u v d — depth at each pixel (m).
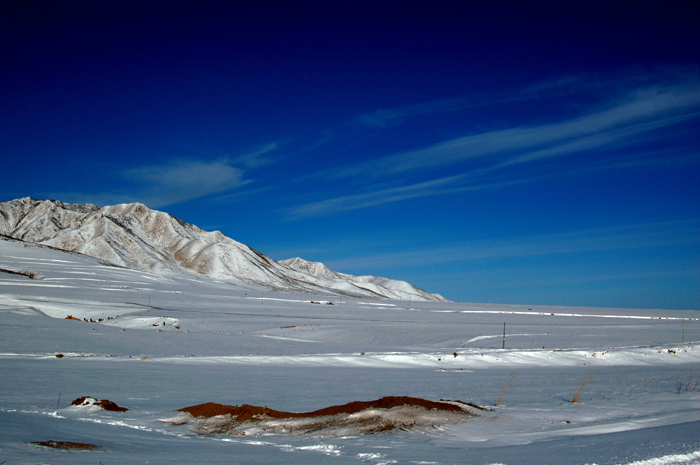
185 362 28.42
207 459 7.57
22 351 31.69
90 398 12.88
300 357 32.06
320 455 8.30
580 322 94.31
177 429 10.58
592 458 7.64
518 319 99.75
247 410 11.74
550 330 69.00
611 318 114.12
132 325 61.44
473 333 59.66
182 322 65.69
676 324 93.00
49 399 14.75
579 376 25.80
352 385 20.22
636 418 12.16
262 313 90.81
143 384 18.86
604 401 15.84
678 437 8.99
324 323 71.50
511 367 31.89
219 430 10.57
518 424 11.83
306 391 17.89
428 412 11.69
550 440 9.77
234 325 66.06
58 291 98.06
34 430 8.84
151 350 36.75
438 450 8.82
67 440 8.28
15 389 16.66
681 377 25.33
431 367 30.45
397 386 20.23
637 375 26.62
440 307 149.88
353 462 7.70
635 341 55.88
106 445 8.18
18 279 114.62
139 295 106.31
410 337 56.38
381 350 41.62
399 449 8.91
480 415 12.38
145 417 11.69
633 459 7.45
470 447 9.20
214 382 19.92
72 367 23.70
